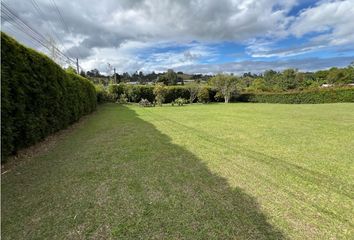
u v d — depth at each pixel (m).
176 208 2.51
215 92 26.53
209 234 2.05
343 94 20.97
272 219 2.31
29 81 4.69
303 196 2.84
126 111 15.07
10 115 3.94
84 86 11.57
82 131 7.47
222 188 3.05
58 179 3.33
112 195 2.83
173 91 25.56
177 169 3.79
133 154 4.67
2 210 2.45
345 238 2.01
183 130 7.60
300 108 16.14
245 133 7.03
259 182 3.27
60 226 2.17
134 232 2.08
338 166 3.98
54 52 15.04
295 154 4.72
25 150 4.90
